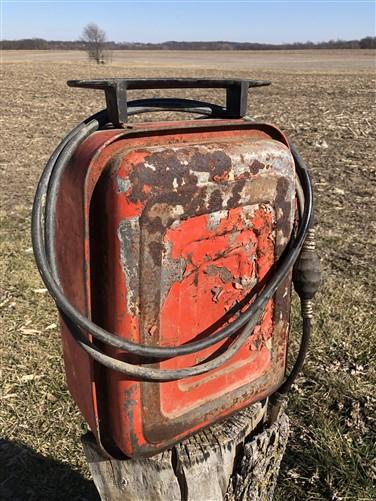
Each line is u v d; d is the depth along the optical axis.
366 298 4.60
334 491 2.79
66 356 1.89
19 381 3.68
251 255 1.76
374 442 3.10
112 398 1.64
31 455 3.15
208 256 1.65
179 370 1.58
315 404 3.41
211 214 1.59
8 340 4.10
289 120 14.11
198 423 1.82
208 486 1.97
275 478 2.34
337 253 5.59
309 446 3.09
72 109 17.30
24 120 14.98
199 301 1.70
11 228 6.27
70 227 1.55
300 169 1.94
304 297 1.97
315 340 4.00
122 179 1.40
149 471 1.92
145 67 44.69
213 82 1.72
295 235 1.89
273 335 1.97
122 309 1.50
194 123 1.63
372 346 3.93
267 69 42.22
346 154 10.21
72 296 1.62
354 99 19.20
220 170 1.56
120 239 1.44
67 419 3.38
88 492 2.95
